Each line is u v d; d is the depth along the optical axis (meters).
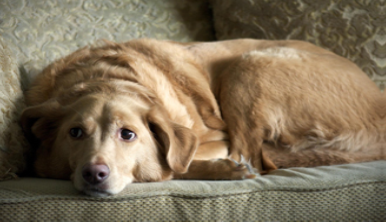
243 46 2.57
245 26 2.85
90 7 2.70
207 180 1.67
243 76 2.20
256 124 2.09
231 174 1.64
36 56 2.40
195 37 2.99
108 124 1.57
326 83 2.11
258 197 1.39
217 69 2.44
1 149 1.60
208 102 2.20
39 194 1.37
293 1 2.66
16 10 2.46
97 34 2.64
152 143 1.71
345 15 2.55
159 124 1.67
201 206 1.34
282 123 2.08
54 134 1.76
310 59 2.22
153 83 1.97
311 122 2.06
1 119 1.65
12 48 2.33
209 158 1.98
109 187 1.41
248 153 2.10
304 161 1.98
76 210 1.33
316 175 1.52
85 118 1.58
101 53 2.13
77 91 1.77
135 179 1.64
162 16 2.89
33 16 2.49
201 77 2.31
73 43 2.56
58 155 1.69
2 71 1.83
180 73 2.21
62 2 2.62
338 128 2.03
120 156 1.54
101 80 1.85
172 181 1.57
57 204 1.33
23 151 1.75
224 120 2.20
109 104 1.63
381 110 2.07
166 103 1.95
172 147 1.66
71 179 1.54
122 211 1.33
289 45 2.51
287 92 2.11
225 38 2.95
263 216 1.35
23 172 1.75
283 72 2.16
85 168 1.39
